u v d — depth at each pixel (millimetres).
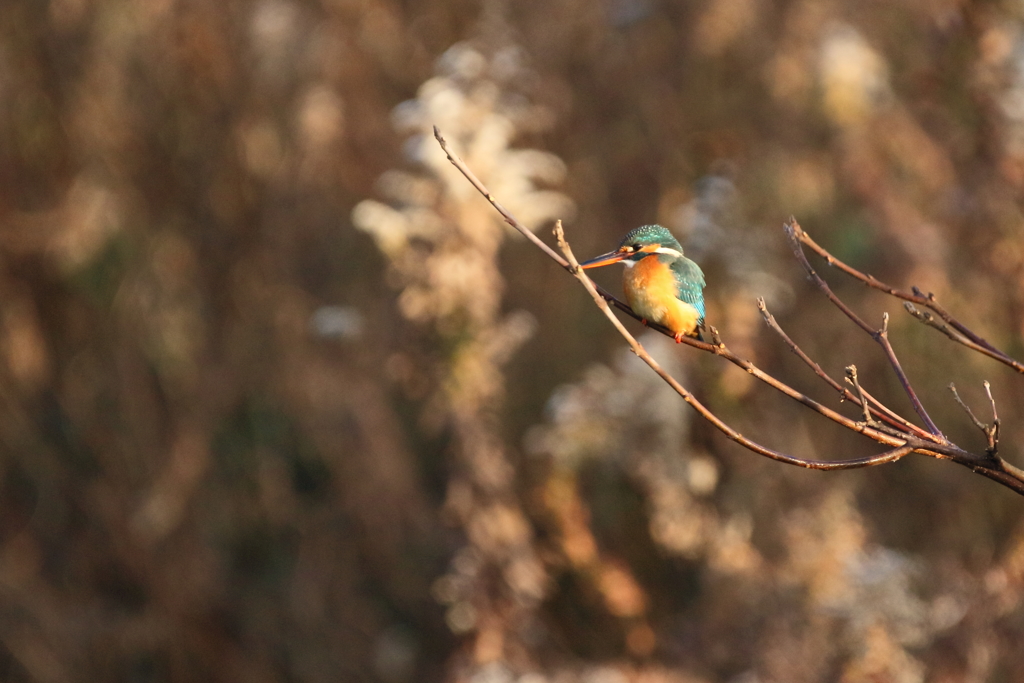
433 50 13922
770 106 13039
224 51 13195
